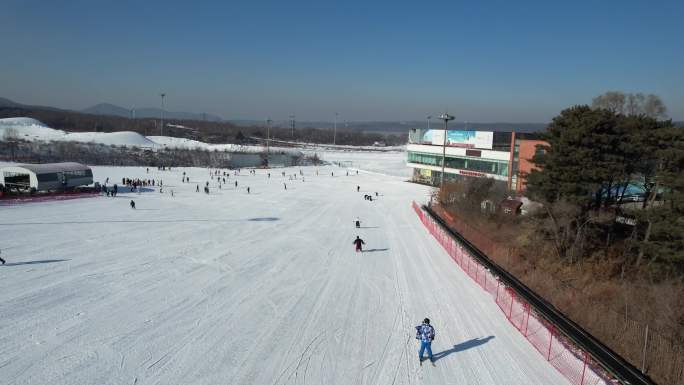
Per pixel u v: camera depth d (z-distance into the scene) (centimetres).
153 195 6431
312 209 5819
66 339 1786
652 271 2708
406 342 1888
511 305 2297
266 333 1923
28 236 3512
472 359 1747
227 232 4075
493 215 4812
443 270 3005
